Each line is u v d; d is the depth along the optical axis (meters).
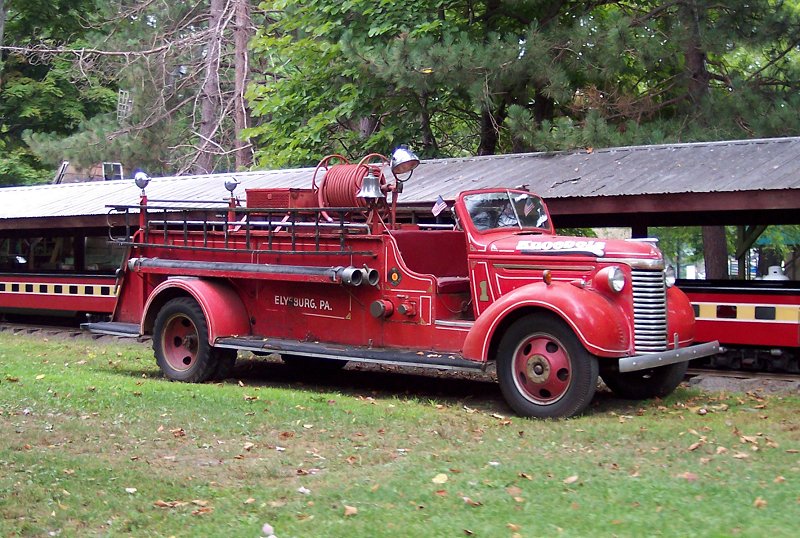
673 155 12.50
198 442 7.67
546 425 8.41
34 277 17.94
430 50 16.97
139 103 27.78
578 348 8.71
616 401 9.91
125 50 28.33
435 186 13.14
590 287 8.95
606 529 5.33
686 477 6.35
